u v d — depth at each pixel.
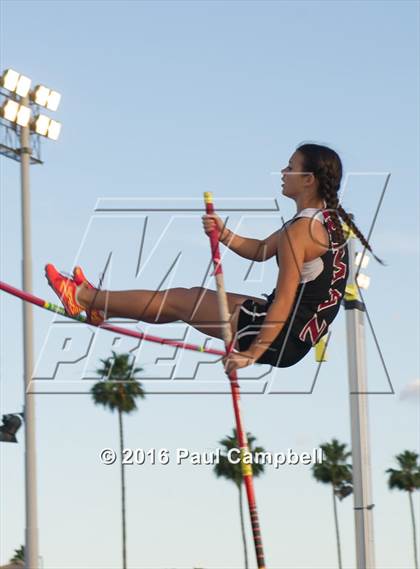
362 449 17.47
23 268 15.21
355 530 17.55
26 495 14.45
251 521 5.05
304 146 5.43
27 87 16.22
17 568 45.69
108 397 39.94
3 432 14.41
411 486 66.88
